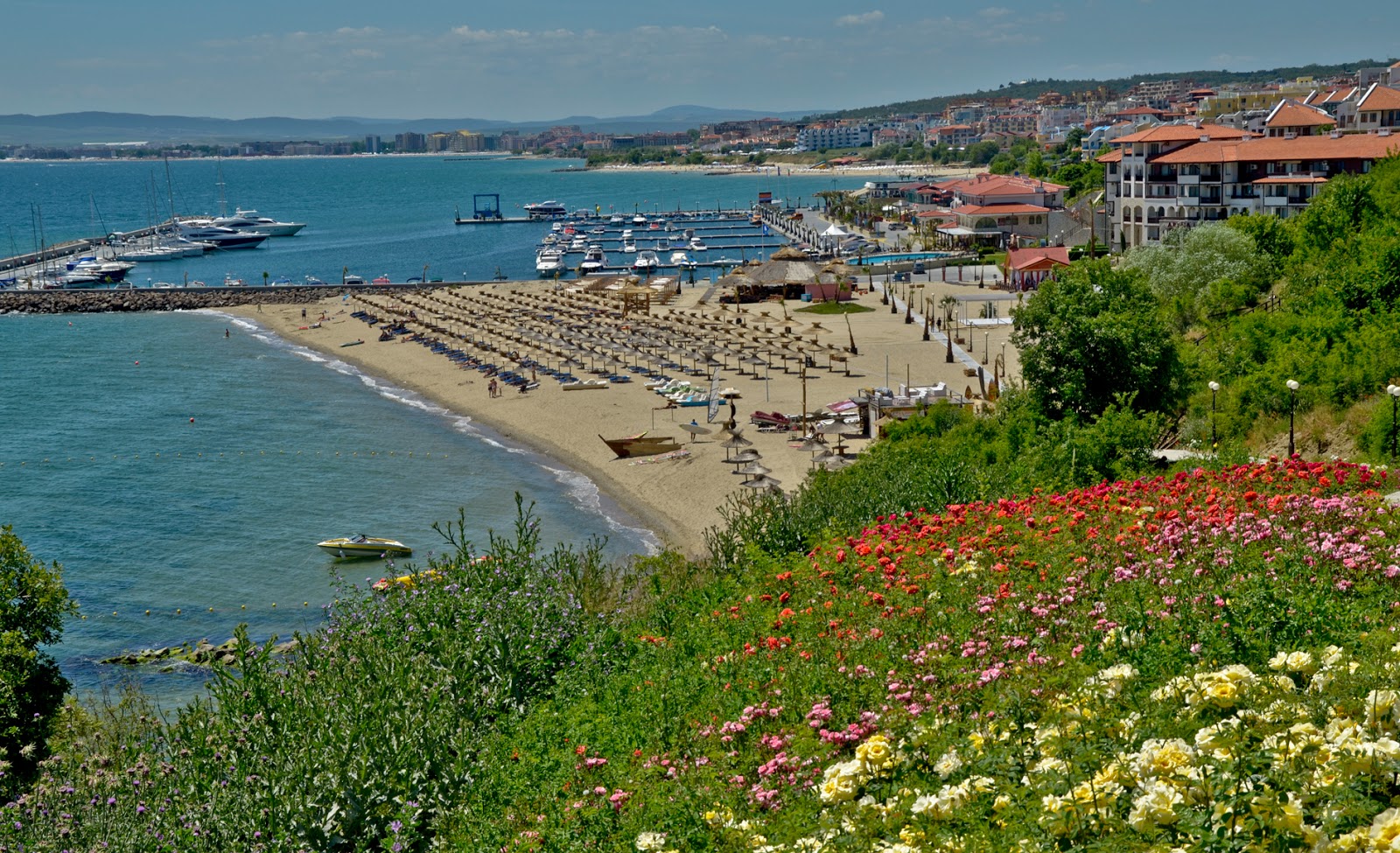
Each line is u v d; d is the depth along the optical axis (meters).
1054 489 36.19
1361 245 71.00
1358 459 41.84
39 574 36.88
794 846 14.18
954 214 191.50
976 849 12.28
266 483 74.12
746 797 16.91
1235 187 126.69
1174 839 11.36
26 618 36.00
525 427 86.25
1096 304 55.00
